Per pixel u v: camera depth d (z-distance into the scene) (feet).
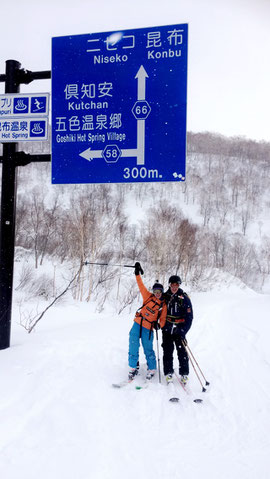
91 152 19.52
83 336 24.12
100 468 9.57
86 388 14.94
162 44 18.94
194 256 123.03
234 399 15.15
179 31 18.81
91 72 19.60
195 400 14.46
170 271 106.42
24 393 13.91
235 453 10.83
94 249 93.71
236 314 40.19
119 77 19.36
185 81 18.76
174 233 115.34
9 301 20.01
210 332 29.35
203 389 15.71
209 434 12.00
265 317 37.73
